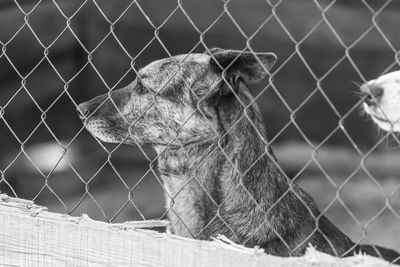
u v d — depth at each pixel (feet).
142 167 52.34
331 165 54.85
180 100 18.76
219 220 17.72
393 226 41.70
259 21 64.80
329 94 67.15
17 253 16.62
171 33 63.00
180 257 14.16
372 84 15.96
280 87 66.23
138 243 14.71
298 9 65.72
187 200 18.44
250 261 13.32
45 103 58.90
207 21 63.46
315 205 18.74
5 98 58.18
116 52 61.31
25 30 57.57
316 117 66.74
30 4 57.93
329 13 66.39
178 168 18.70
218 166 18.04
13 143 57.21
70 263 15.75
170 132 18.88
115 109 19.84
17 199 17.48
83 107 20.21
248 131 18.21
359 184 50.88
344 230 41.78
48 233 16.08
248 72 17.76
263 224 17.25
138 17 60.75
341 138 65.62
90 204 43.27
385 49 67.36
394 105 15.55
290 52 66.49
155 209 41.16
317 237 17.67
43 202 45.75
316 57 67.05
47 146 54.75
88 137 57.00
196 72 18.63
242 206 17.53
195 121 18.42
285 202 17.78
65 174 49.01
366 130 65.51
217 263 13.71
